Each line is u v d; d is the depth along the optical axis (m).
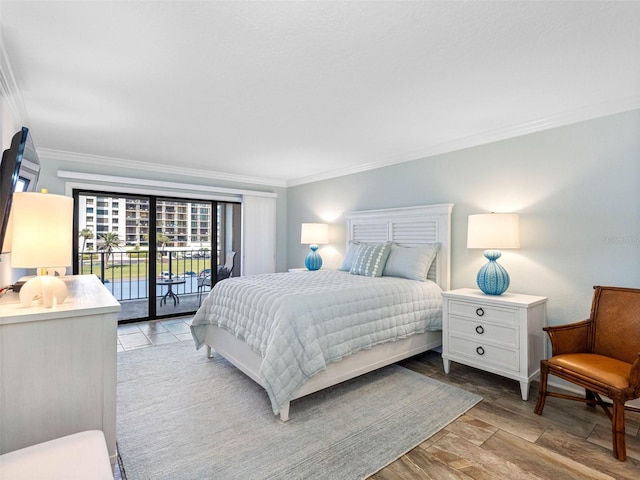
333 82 2.19
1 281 2.15
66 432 1.43
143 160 4.43
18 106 2.44
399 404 2.44
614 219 2.49
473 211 3.37
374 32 1.65
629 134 2.43
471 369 3.14
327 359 2.37
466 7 1.47
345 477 1.68
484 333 2.73
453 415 2.28
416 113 2.73
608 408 2.30
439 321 3.28
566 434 2.06
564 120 2.72
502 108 2.63
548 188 2.83
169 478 1.66
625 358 2.19
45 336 1.38
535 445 1.95
